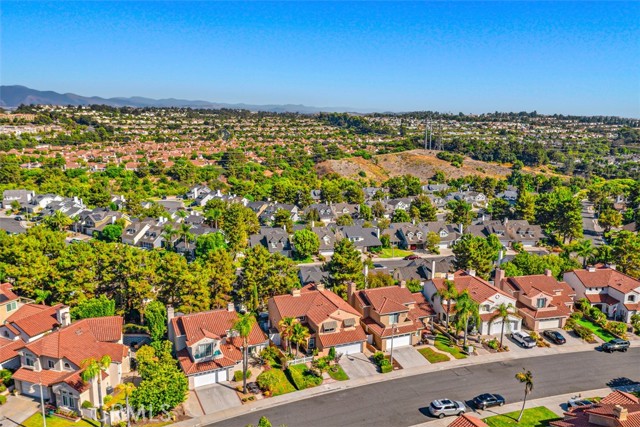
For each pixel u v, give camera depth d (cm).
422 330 7206
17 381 5466
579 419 4381
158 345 6019
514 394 5741
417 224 13750
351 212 16962
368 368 6275
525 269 9238
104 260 7669
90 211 14638
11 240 8288
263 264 7838
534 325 7381
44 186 17525
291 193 17850
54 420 5028
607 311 8112
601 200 18350
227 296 7862
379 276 8325
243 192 19288
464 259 9500
